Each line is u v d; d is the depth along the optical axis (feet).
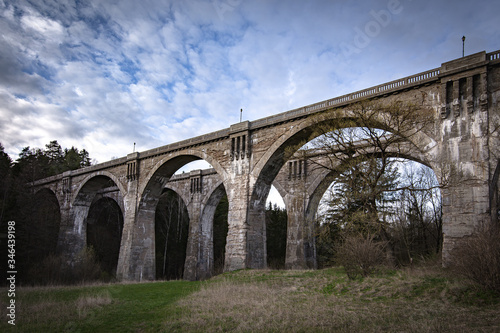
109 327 50.29
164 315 55.72
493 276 50.49
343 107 97.25
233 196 116.78
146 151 154.61
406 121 83.97
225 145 124.47
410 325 40.06
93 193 190.49
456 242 73.56
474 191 73.92
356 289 64.69
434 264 83.41
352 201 88.79
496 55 76.74
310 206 140.77
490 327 37.96
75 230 184.55
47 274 143.33
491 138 74.33
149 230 152.87
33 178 210.38
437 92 83.10
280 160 113.50
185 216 238.89
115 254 218.18
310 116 102.89
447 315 44.34
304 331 40.98
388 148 103.19
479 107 76.74
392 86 90.84
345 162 90.38
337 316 46.50
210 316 51.85
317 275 82.79
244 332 42.24
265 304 57.88
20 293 85.40
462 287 54.13
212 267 171.73
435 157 80.28
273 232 233.96
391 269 76.69
